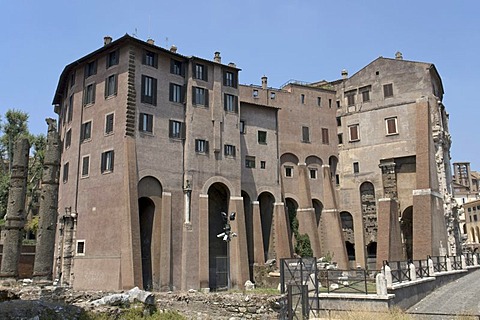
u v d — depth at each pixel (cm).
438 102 6131
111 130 4534
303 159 6316
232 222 5059
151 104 4659
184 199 4731
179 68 5056
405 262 3238
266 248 5816
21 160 3772
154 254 4425
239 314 2570
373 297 2583
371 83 6500
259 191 5672
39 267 3584
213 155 5062
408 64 6228
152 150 4556
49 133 3872
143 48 4706
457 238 6284
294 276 2595
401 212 5956
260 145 5841
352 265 6331
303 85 6619
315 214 6438
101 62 4856
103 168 4491
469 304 2967
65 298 2622
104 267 4206
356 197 6344
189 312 2611
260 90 6288
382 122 6294
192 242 4669
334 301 2683
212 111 5144
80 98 5009
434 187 5725
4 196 6325
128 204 4159
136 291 2012
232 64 5653
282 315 2402
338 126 6744
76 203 4684
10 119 6806
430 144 5812
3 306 1537
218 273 5088
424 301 3181
